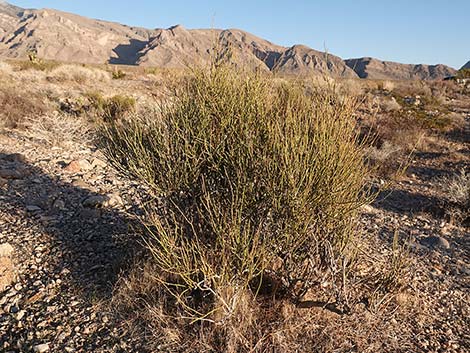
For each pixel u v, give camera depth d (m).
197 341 2.88
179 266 2.83
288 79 3.25
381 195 7.42
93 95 13.56
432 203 7.03
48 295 3.51
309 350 2.87
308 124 2.96
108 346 2.92
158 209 3.85
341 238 3.18
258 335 2.90
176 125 3.21
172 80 3.56
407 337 3.19
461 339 3.25
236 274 2.88
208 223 3.08
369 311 3.34
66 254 4.22
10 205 5.43
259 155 2.85
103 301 3.38
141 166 3.24
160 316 3.04
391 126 12.14
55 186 6.41
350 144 2.96
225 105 3.16
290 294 3.26
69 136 9.51
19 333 3.07
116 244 4.42
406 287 3.86
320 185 2.73
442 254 5.00
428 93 21.09
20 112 11.05
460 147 11.09
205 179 3.22
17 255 4.14
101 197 5.73
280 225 2.86
